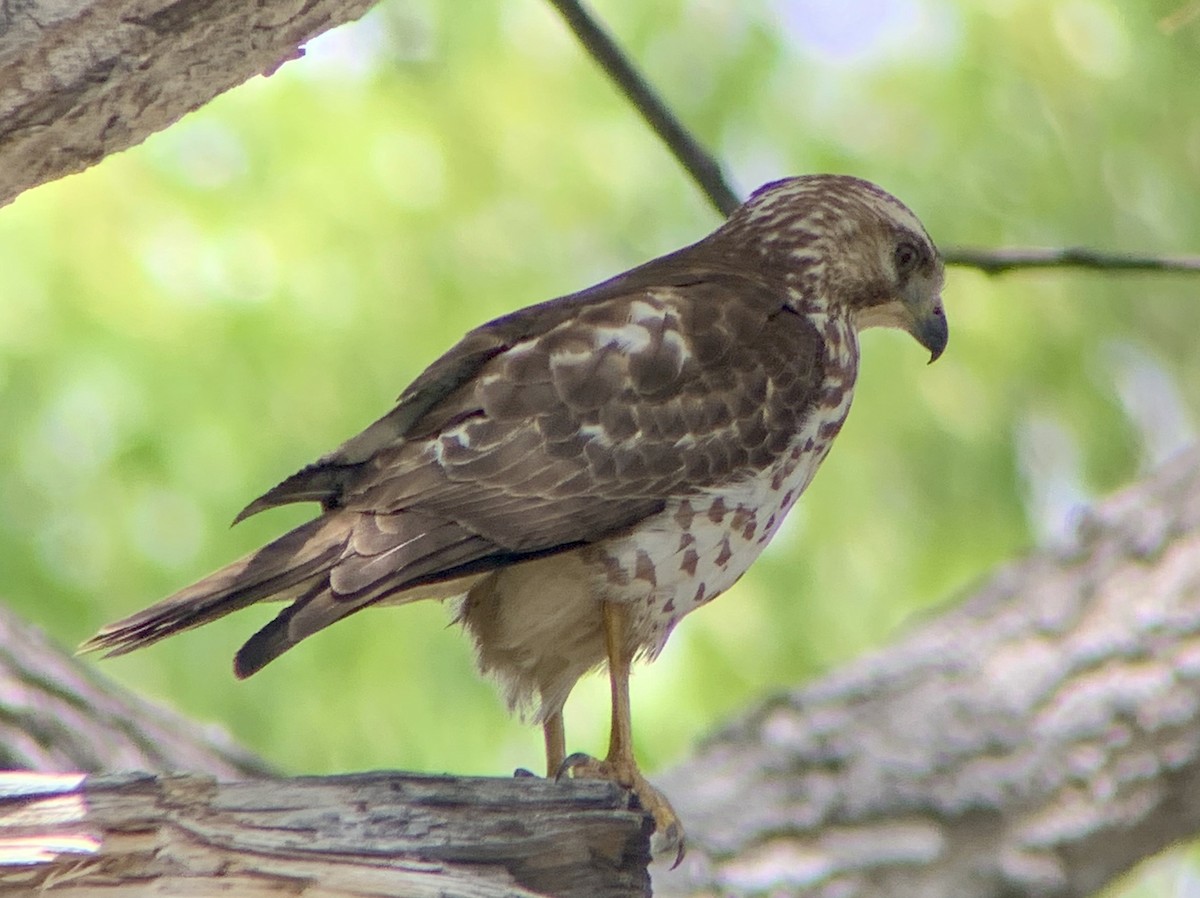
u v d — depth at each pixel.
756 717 10.63
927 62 13.20
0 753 8.59
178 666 11.27
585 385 7.04
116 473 11.34
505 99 12.85
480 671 7.51
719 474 7.20
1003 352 12.71
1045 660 10.61
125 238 11.71
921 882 10.06
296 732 11.20
